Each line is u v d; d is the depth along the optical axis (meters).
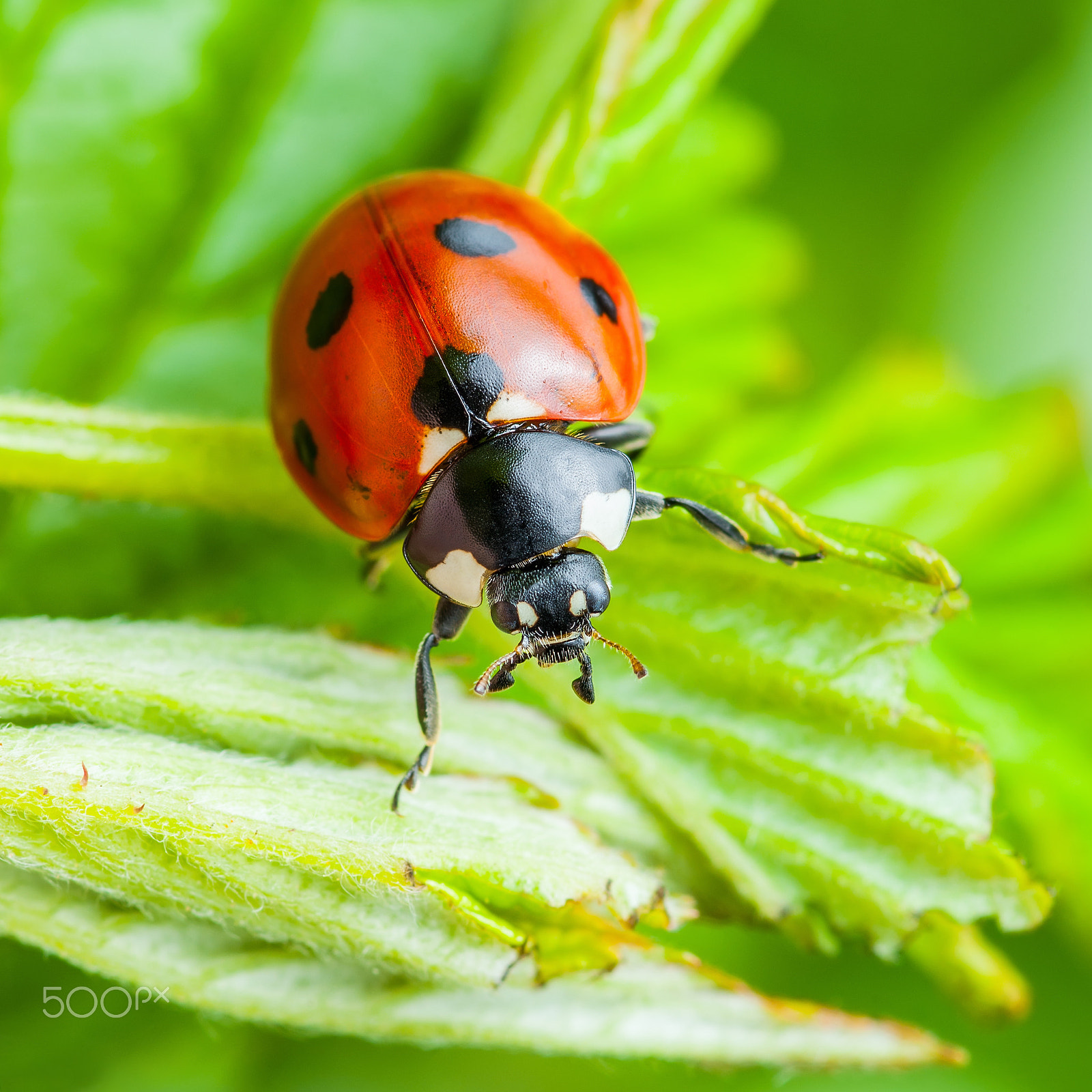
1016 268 0.10
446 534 0.08
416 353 0.08
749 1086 0.09
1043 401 0.09
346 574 0.08
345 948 0.08
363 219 0.08
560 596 0.08
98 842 0.08
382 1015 0.08
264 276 0.09
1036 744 0.09
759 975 0.09
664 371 0.09
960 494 0.09
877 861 0.08
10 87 0.08
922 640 0.08
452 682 0.08
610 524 0.08
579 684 0.08
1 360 0.08
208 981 0.08
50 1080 0.08
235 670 0.08
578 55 0.08
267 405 0.08
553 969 0.08
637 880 0.08
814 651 0.08
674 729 0.08
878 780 0.08
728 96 0.09
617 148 0.08
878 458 0.09
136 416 0.08
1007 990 0.08
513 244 0.08
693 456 0.09
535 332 0.08
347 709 0.08
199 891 0.08
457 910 0.08
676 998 0.08
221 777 0.08
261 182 0.09
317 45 0.09
